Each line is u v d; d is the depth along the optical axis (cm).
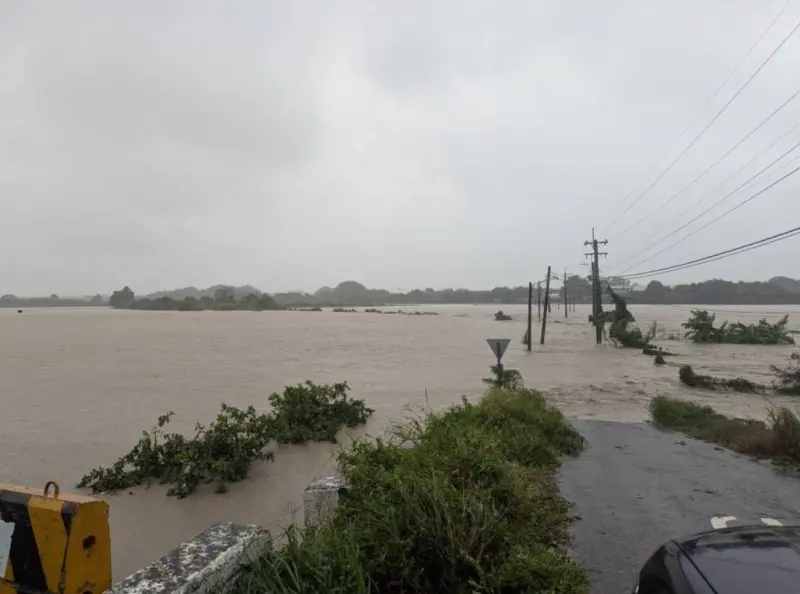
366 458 604
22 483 1015
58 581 324
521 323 8481
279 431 1275
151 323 8306
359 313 14375
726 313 10475
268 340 4722
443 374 2495
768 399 1838
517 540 512
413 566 432
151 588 313
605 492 779
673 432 1242
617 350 3953
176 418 1552
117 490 966
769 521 667
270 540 401
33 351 3600
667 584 323
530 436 979
